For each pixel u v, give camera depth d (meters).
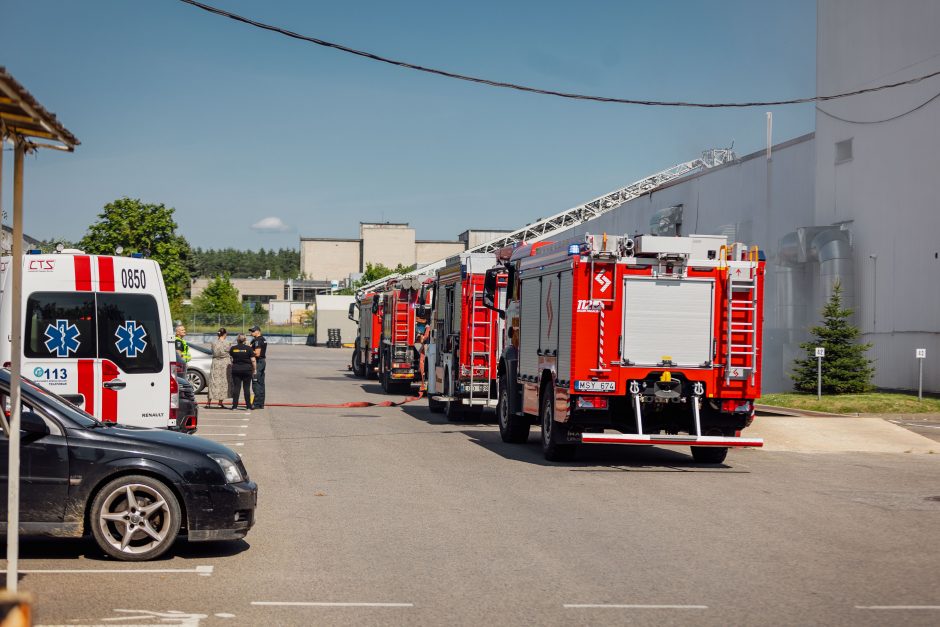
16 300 5.96
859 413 23.94
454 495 11.74
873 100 31.11
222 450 8.44
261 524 9.77
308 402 28.08
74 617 6.36
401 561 8.16
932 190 28.42
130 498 8.05
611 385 14.44
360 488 12.20
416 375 30.95
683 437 14.13
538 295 16.41
